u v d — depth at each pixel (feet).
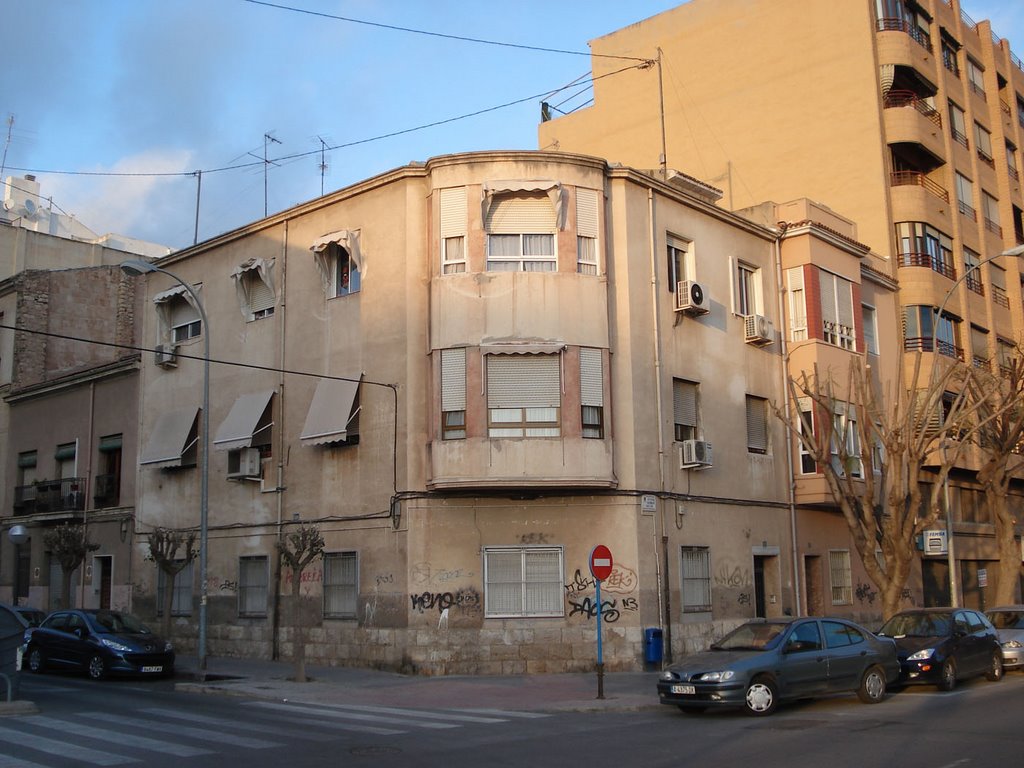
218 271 91.09
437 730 43.93
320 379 79.20
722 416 81.71
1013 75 144.46
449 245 72.43
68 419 106.52
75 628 71.15
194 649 85.97
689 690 47.44
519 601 69.62
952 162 120.78
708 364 81.20
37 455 110.32
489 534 69.97
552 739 40.98
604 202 74.43
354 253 77.92
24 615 78.74
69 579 96.63
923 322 108.68
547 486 68.44
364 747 38.75
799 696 48.80
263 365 84.64
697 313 79.66
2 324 121.70
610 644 69.21
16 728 43.93
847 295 95.09
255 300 87.30
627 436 72.28
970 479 118.42
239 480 84.69
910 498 74.54
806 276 90.27
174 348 93.04
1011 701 52.11
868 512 74.74
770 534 84.48
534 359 70.44
